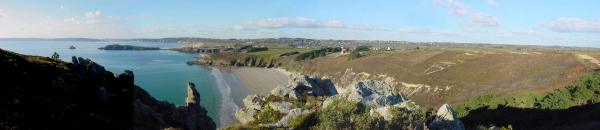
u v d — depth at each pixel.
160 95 124.56
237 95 126.50
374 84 42.59
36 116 31.28
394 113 31.77
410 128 31.09
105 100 42.38
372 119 31.69
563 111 59.03
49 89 37.62
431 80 124.69
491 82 107.75
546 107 63.66
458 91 108.25
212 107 104.25
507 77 108.81
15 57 41.50
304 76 56.16
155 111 49.94
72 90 40.38
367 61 184.75
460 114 73.00
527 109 65.38
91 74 47.09
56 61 46.62
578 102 61.38
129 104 45.03
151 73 188.88
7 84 34.12
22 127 28.89
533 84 88.69
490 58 144.00
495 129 41.59
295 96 49.50
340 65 195.62
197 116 57.41
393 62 172.75
